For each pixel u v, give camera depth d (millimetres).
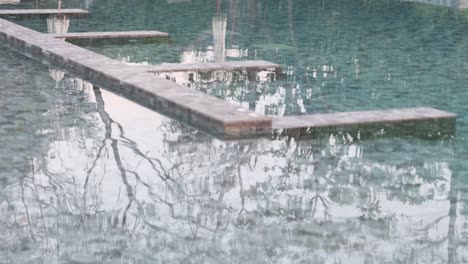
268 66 8859
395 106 7336
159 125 6461
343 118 6363
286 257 3932
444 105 7410
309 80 8602
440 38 11750
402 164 5523
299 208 4641
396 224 4402
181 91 7059
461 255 3963
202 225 4367
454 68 9367
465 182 5137
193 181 5098
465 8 15125
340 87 8227
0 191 4898
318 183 5102
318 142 6074
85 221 4406
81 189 4945
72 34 11125
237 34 12125
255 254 3965
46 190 4922
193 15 14570
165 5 16281
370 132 6320
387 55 10266
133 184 5047
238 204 4699
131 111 6922
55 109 6980
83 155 5648
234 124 6051
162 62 9656
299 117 6410
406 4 16312
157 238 4176
